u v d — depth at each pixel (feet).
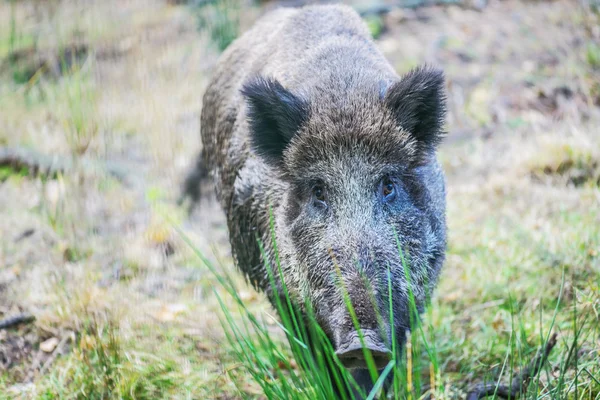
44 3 75.82
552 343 26.68
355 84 25.54
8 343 33.42
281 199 25.85
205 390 29.53
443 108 25.14
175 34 67.77
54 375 30.30
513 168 44.14
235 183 29.81
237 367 30.35
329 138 23.72
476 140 48.85
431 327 25.20
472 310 33.45
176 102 57.11
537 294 33.12
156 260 40.09
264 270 28.30
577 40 56.29
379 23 63.21
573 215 38.01
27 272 38.68
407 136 24.22
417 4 66.23
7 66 65.05
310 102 25.20
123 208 45.29
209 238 42.78
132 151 52.65
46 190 46.52
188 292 37.29
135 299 35.88
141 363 30.58
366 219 22.75
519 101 51.96
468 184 44.60
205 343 32.63
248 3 68.49
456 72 55.98
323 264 22.74
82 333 31.27
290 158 24.75
